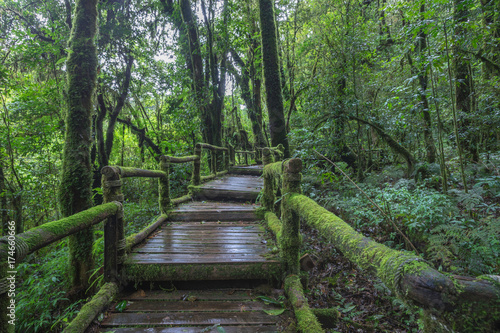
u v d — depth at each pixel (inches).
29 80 317.1
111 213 96.0
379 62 257.9
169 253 117.6
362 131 266.4
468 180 184.1
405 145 252.1
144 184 410.0
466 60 182.2
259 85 431.5
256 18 367.9
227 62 455.8
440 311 28.4
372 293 137.4
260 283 107.1
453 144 217.3
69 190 143.3
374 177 213.5
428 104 192.4
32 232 57.7
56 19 317.7
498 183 152.7
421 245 144.6
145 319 83.8
